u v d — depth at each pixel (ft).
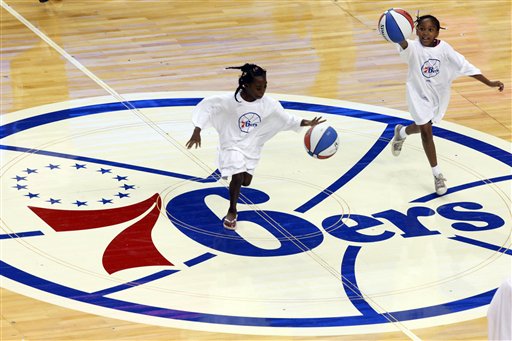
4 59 78.43
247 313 48.47
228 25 86.48
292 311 48.78
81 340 45.78
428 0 93.35
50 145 64.90
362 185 61.31
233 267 52.42
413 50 58.49
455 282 51.75
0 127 67.10
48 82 74.64
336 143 54.13
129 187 60.03
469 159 64.90
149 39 83.20
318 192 60.29
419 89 59.21
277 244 54.70
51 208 57.41
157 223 56.34
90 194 59.06
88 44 81.92
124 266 52.11
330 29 86.07
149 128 67.92
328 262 53.16
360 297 50.16
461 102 72.95
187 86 74.69
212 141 66.44
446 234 56.18
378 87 75.15
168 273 51.65
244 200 59.06
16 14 87.97
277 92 73.61
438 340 46.68
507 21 88.74
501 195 60.59
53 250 53.26
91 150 64.49
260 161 63.67
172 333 46.55
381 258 53.72
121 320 47.47
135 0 92.12
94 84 74.54
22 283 50.24
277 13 89.45
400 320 48.32
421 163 64.34
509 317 39.73
